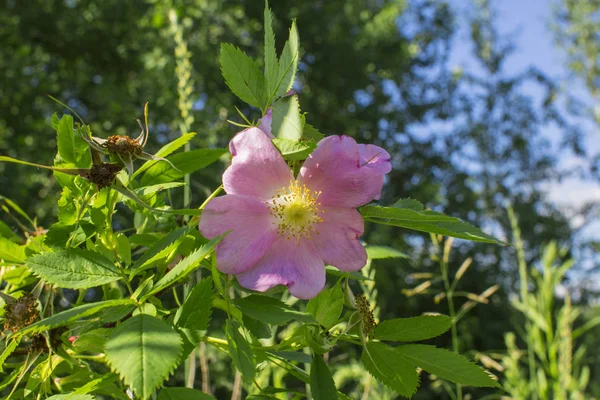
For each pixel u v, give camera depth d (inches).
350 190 6.8
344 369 19.4
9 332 6.7
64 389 7.7
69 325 6.8
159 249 6.4
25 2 59.1
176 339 5.1
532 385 16.4
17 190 48.4
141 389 4.8
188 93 14.3
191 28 58.5
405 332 7.0
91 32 61.0
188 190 11.1
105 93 55.6
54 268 6.2
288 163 7.1
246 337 7.1
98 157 6.8
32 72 58.0
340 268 6.8
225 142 47.8
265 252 6.6
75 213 7.3
